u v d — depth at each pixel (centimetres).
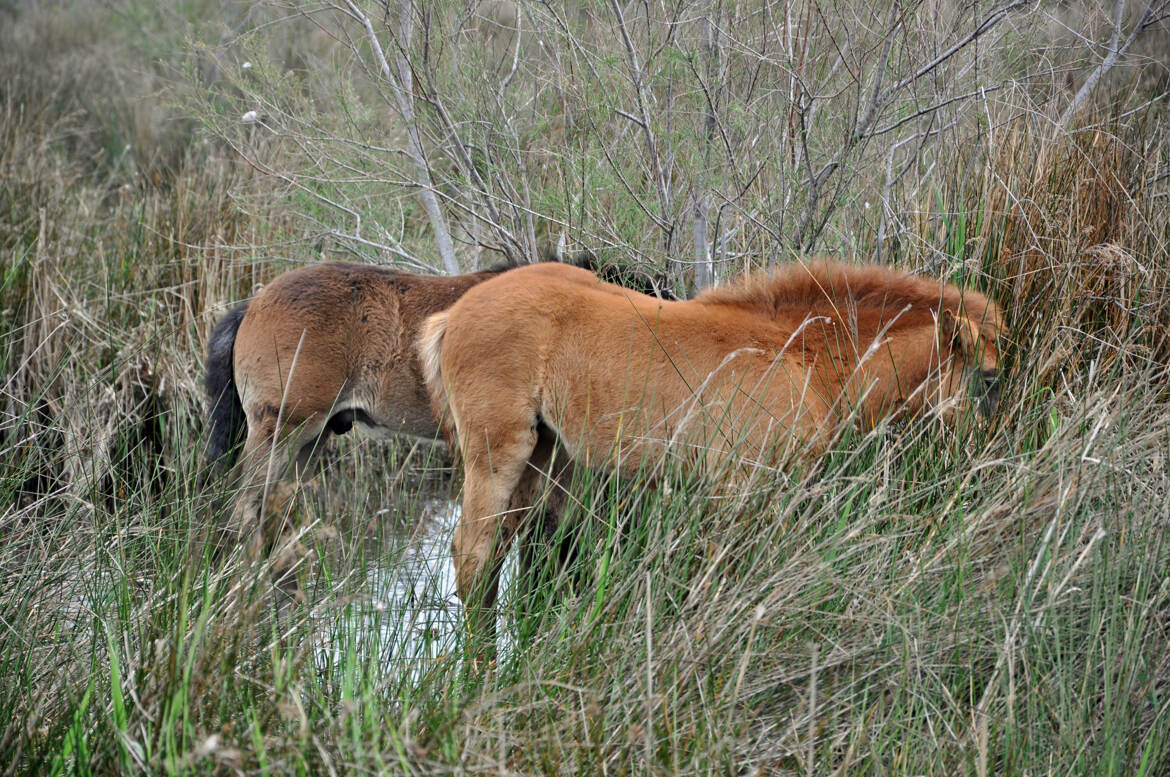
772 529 642
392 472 1109
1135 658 566
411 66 1085
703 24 983
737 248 1055
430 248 1262
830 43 991
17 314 1195
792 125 966
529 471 832
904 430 770
